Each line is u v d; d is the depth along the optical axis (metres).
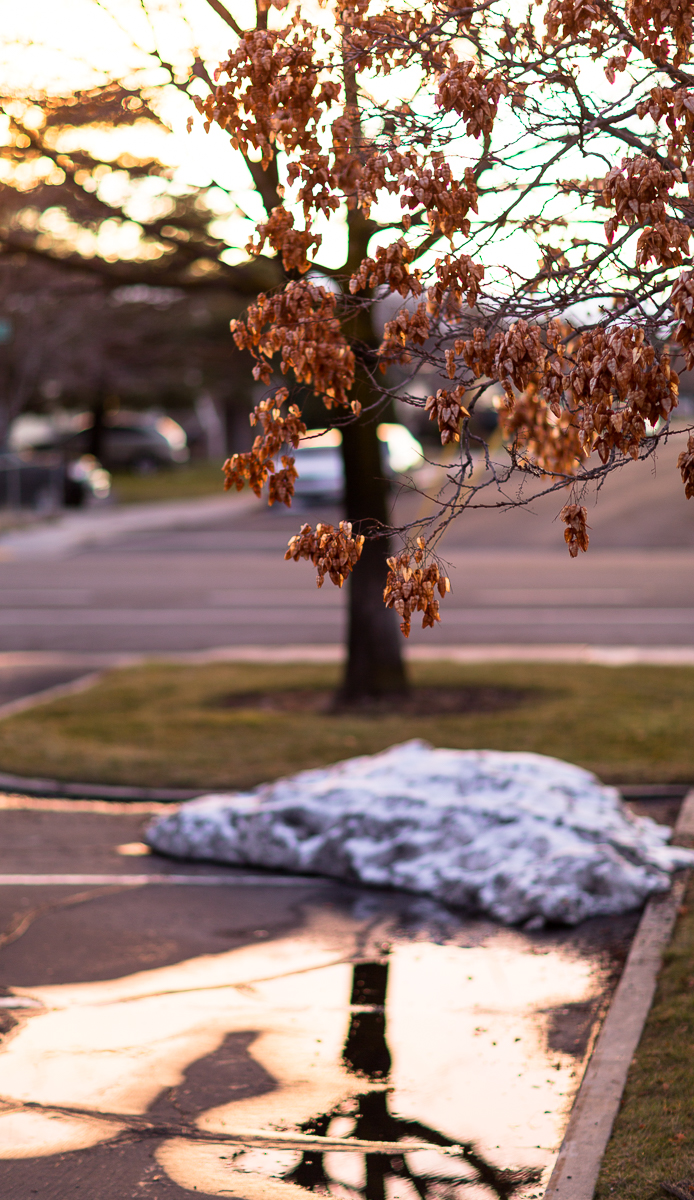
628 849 7.54
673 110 3.82
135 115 10.31
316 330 4.62
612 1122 4.64
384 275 4.19
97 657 17.25
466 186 4.16
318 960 6.63
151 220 11.73
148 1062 5.43
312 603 22.28
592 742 10.96
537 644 17.44
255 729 11.96
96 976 6.43
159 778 10.29
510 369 3.74
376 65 4.68
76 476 41.03
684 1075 4.95
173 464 55.72
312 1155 4.62
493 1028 5.75
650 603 21.19
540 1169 4.50
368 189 4.23
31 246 12.16
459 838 7.77
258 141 4.62
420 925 7.12
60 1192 4.39
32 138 10.70
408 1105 5.01
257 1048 5.56
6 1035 5.72
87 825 9.38
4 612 21.58
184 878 8.09
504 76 4.44
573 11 3.98
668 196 3.85
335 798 8.30
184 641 18.42
